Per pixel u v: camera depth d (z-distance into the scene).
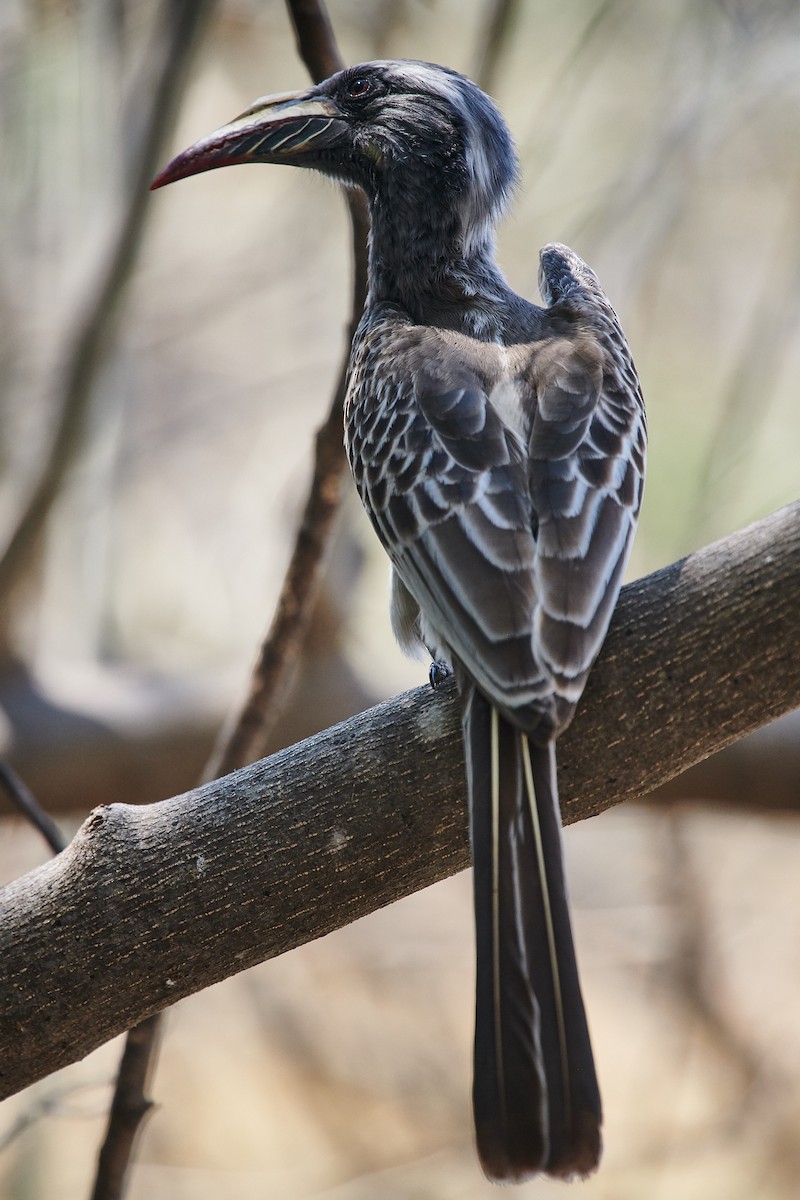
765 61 11.39
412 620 6.58
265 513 14.04
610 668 5.38
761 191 12.16
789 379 11.54
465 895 15.34
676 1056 14.32
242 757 7.61
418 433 5.89
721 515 10.98
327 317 14.44
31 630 11.85
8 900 5.48
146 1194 14.02
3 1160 13.01
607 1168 13.74
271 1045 14.92
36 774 11.74
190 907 5.40
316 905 5.41
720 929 14.69
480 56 9.59
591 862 14.61
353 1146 14.40
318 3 7.20
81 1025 5.45
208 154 7.49
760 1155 13.70
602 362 6.34
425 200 7.32
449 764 5.37
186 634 13.69
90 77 11.85
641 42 11.78
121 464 13.79
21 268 12.80
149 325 14.30
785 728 11.11
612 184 11.35
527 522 5.48
